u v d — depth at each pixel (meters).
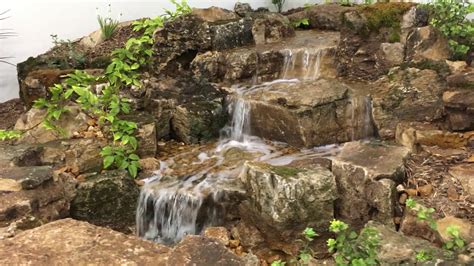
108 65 5.50
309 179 3.61
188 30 5.77
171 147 5.16
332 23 6.60
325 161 4.19
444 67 4.74
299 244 3.64
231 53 5.72
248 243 3.88
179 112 5.20
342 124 4.91
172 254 1.71
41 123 4.80
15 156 4.16
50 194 3.73
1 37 5.80
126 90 5.35
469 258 2.82
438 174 3.81
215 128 5.30
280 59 5.76
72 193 4.08
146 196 4.33
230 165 4.64
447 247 2.92
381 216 3.58
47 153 4.42
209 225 4.19
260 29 6.12
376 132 4.92
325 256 3.66
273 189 3.61
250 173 3.81
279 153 4.78
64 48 6.07
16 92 6.05
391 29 5.45
